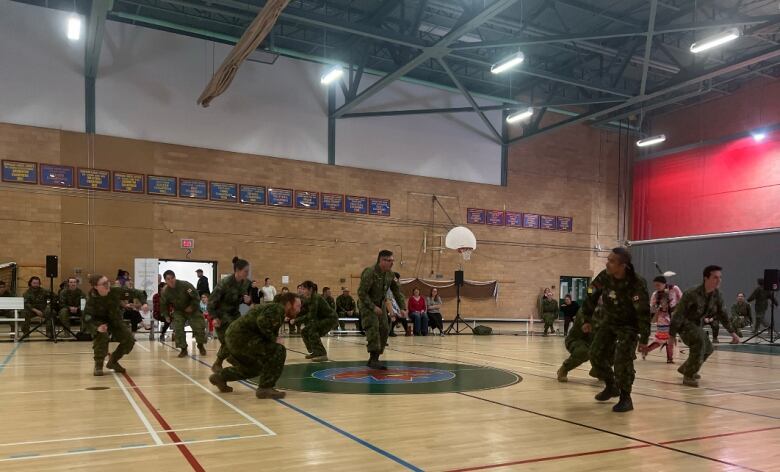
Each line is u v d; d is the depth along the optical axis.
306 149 19.22
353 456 3.85
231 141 18.02
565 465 3.70
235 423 4.82
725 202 22.34
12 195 15.09
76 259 15.73
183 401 5.84
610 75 23.00
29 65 15.48
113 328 7.91
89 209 15.96
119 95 16.53
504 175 23.14
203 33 17.12
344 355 10.77
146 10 17.03
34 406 5.55
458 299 19.14
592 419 5.16
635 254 25.62
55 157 15.63
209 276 17.52
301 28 18.23
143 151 16.73
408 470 3.54
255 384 6.98
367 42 18.48
